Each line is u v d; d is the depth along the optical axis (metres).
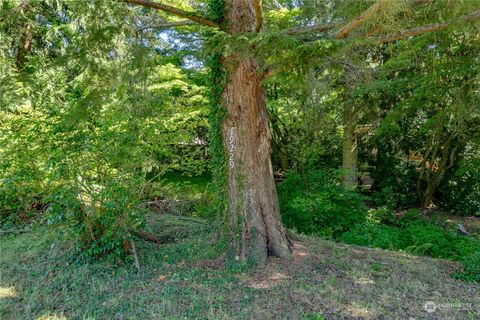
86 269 3.94
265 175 4.49
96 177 4.26
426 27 3.52
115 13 4.24
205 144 7.51
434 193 9.66
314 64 3.71
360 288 3.67
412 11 3.70
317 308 3.18
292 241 4.87
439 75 6.79
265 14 7.00
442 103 7.73
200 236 5.00
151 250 4.60
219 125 4.57
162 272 3.94
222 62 4.38
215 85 4.55
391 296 3.51
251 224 4.31
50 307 3.16
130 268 4.04
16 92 4.15
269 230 4.41
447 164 9.07
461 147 8.74
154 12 5.46
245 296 3.39
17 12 4.44
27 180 4.46
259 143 4.46
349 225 6.92
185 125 7.00
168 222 5.86
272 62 3.76
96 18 4.24
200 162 6.94
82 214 4.14
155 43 5.03
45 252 4.49
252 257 4.18
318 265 4.21
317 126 8.43
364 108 8.68
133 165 4.52
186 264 4.16
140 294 3.41
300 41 3.32
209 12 4.36
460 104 6.65
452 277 4.23
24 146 4.46
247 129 4.38
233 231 4.37
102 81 4.28
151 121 5.45
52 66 4.23
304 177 7.64
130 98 4.75
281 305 3.22
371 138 9.73
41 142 4.35
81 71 4.50
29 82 4.32
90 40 4.10
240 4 4.30
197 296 3.37
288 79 4.09
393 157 9.78
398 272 4.21
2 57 4.47
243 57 3.56
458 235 6.66
